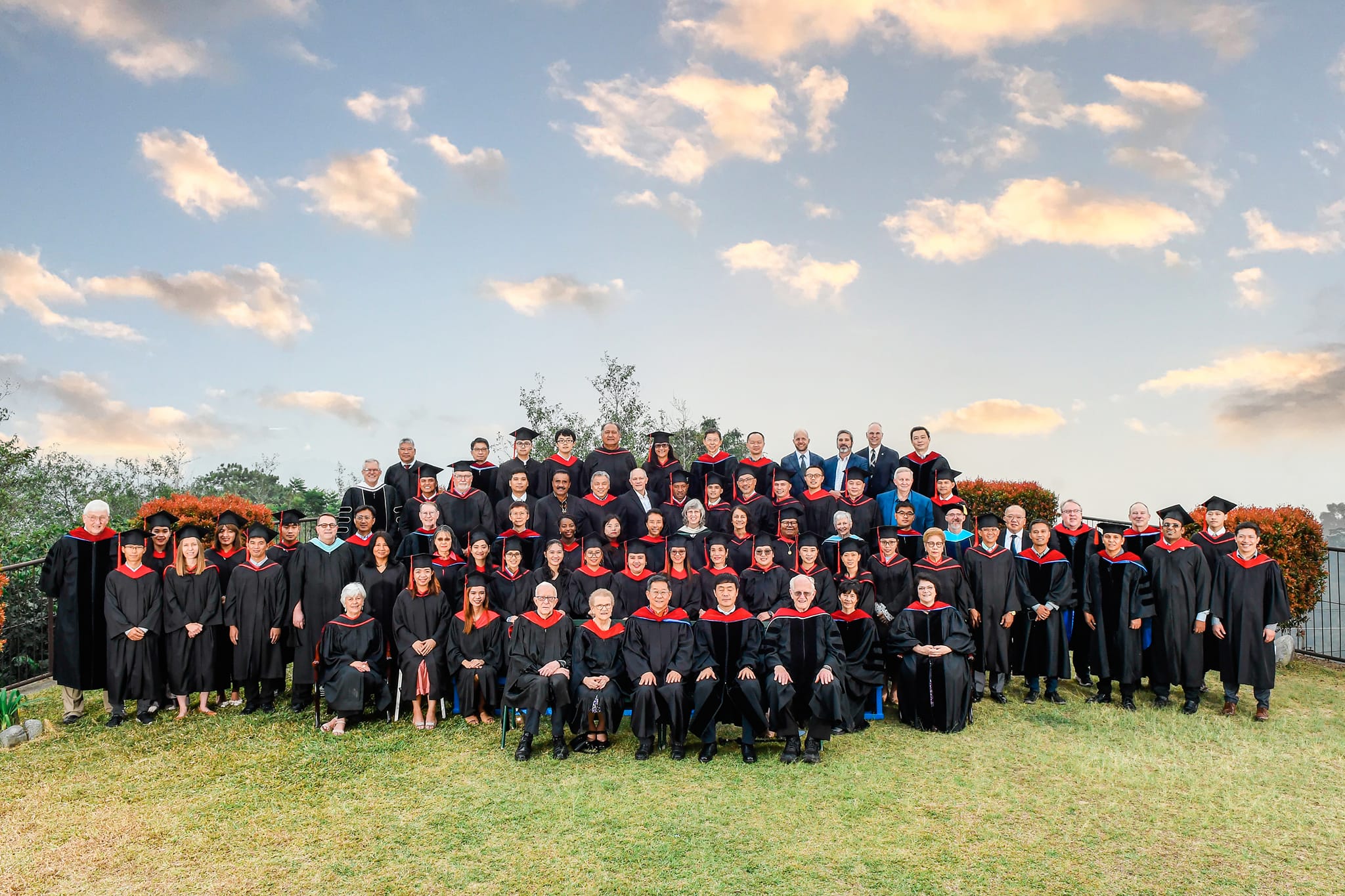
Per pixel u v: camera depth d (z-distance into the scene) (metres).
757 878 4.79
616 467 10.55
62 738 7.32
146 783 6.29
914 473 10.55
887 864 4.96
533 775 6.41
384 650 7.87
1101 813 5.69
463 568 8.39
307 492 24.03
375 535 8.28
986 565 8.32
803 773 6.40
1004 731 7.45
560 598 7.91
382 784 6.24
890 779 6.29
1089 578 8.45
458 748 7.01
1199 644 7.97
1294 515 10.34
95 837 5.41
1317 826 5.53
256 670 8.00
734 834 5.35
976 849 5.16
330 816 5.68
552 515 9.33
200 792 6.12
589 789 6.10
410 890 4.70
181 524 8.48
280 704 8.36
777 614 7.18
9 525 16.19
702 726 6.72
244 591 8.01
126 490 20.28
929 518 9.66
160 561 8.09
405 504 9.62
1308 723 7.71
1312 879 4.84
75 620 7.80
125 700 7.76
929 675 7.44
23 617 10.29
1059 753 6.85
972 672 7.96
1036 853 5.12
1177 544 8.14
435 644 7.67
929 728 7.44
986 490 14.95
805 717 7.08
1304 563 10.25
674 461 10.65
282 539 8.82
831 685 6.66
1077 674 8.76
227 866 5.01
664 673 6.98
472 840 5.30
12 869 5.01
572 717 6.97
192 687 7.89
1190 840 5.32
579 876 4.82
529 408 17.45
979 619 8.27
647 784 6.19
